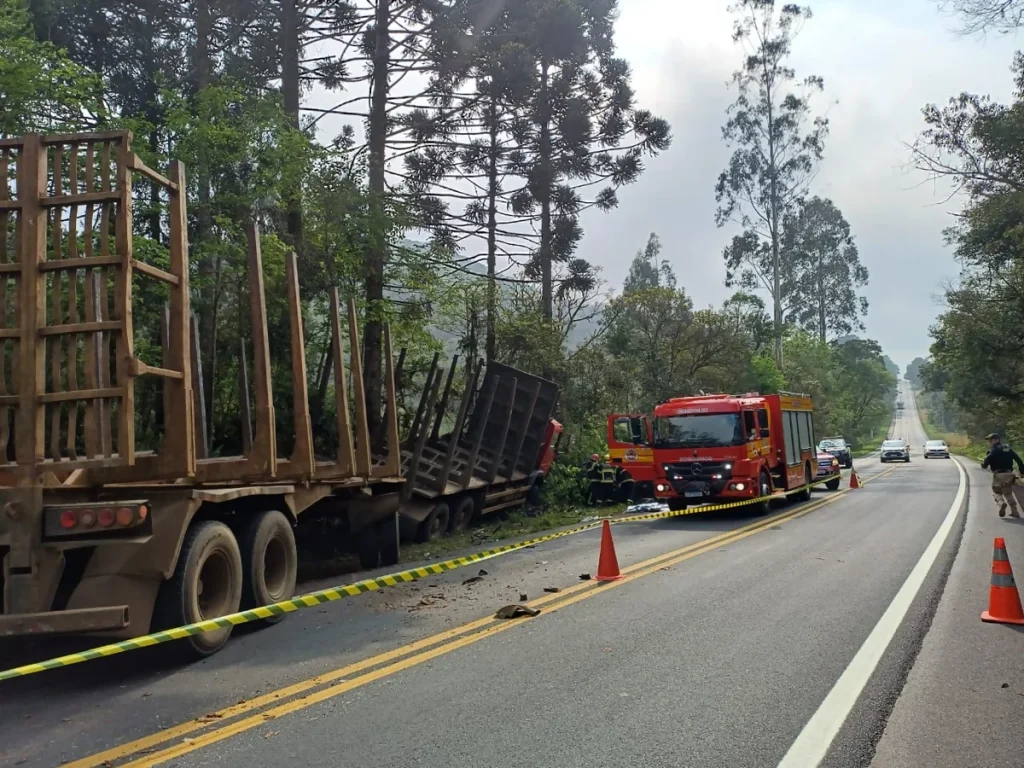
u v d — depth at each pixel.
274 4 17.22
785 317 65.25
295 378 8.89
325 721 4.89
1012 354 31.58
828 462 27.19
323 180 15.16
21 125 11.38
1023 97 20.80
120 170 5.96
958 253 29.33
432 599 8.68
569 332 31.09
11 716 5.12
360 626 7.46
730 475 17.03
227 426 13.30
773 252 48.31
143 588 6.02
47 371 5.93
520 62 21.03
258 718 4.96
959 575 9.84
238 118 14.38
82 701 5.40
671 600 8.38
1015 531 14.41
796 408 21.16
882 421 145.75
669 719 4.88
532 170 26.72
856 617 7.57
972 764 4.25
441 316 22.67
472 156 27.30
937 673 5.85
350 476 10.09
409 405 19.20
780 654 6.31
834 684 5.55
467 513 16.41
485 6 18.78
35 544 5.73
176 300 6.63
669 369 38.00
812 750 4.40
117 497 6.37
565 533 15.15
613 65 27.17
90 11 16.19
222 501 6.76
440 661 6.18
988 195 22.27
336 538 11.70
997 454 16.73
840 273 66.12
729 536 13.80
